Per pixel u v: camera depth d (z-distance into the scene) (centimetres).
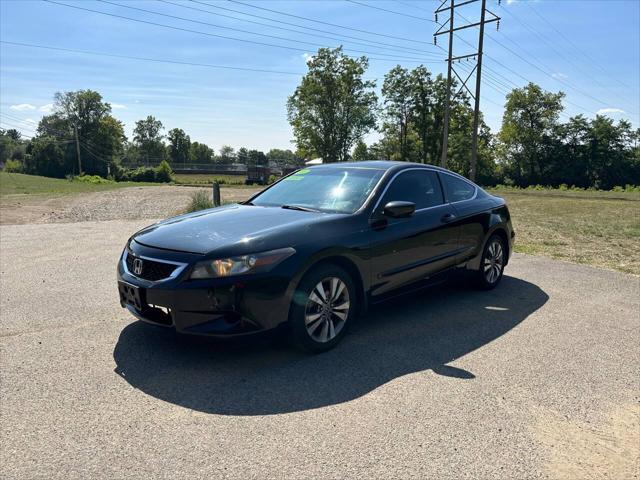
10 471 238
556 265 769
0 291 562
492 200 608
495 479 238
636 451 265
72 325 448
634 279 673
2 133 12162
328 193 477
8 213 1591
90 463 245
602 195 3847
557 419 296
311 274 379
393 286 455
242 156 15875
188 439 268
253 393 322
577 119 7819
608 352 404
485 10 2889
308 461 249
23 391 320
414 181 505
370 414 297
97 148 9725
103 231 1074
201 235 382
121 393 319
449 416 296
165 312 362
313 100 6750
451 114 6638
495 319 488
